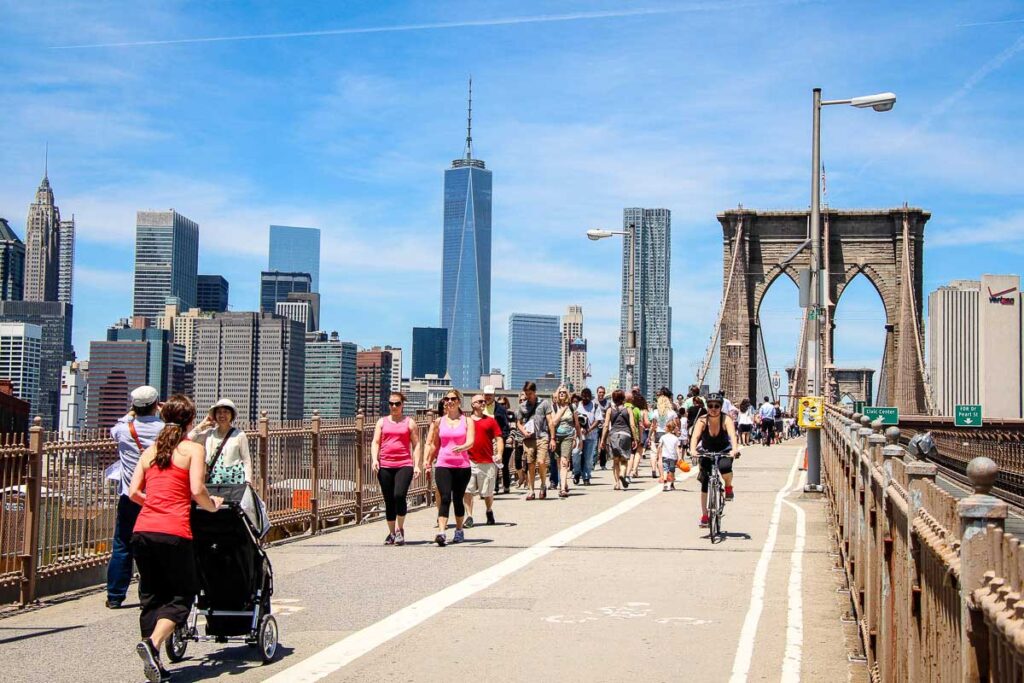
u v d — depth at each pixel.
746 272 76.06
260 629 8.97
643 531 17.62
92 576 13.10
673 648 9.45
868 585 8.34
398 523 16.19
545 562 14.34
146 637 8.51
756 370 75.75
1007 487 32.66
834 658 9.06
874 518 8.14
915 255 73.56
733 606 11.34
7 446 11.34
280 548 15.91
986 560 3.83
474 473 18.45
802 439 63.31
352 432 19.47
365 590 12.37
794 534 17.20
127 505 11.69
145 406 11.80
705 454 16.73
